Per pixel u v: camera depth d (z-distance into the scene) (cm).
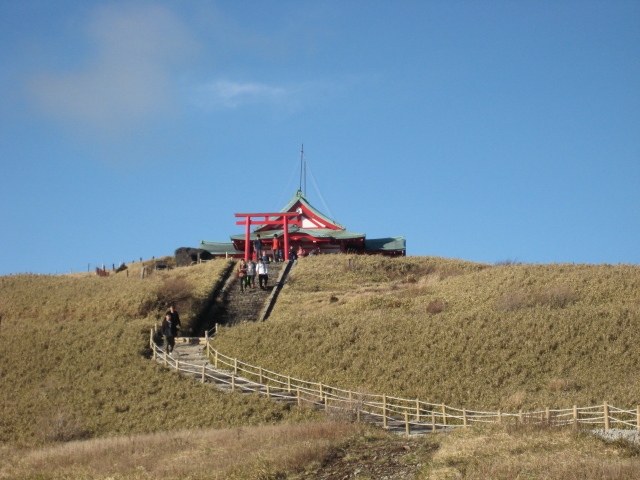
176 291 6347
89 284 6850
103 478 2808
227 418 3869
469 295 6059
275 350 4850
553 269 6456
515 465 2344
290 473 2633
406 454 2702
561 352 4438
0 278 7194
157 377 4409
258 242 7638
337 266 7762
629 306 5091
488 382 4191
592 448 2512
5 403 4303
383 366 4456
